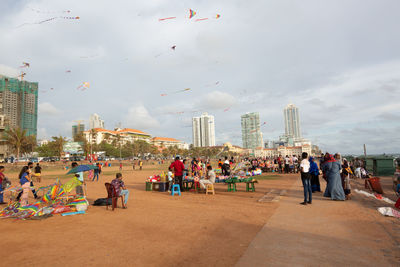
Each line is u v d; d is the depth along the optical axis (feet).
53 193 27.07
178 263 12.35
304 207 25.62
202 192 39.88
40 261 12.91
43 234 17.72
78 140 279.69
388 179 54.39
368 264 11.82
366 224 18.72
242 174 45.88
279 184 48.52
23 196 28.09
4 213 23.44
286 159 80.69
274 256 12.98
